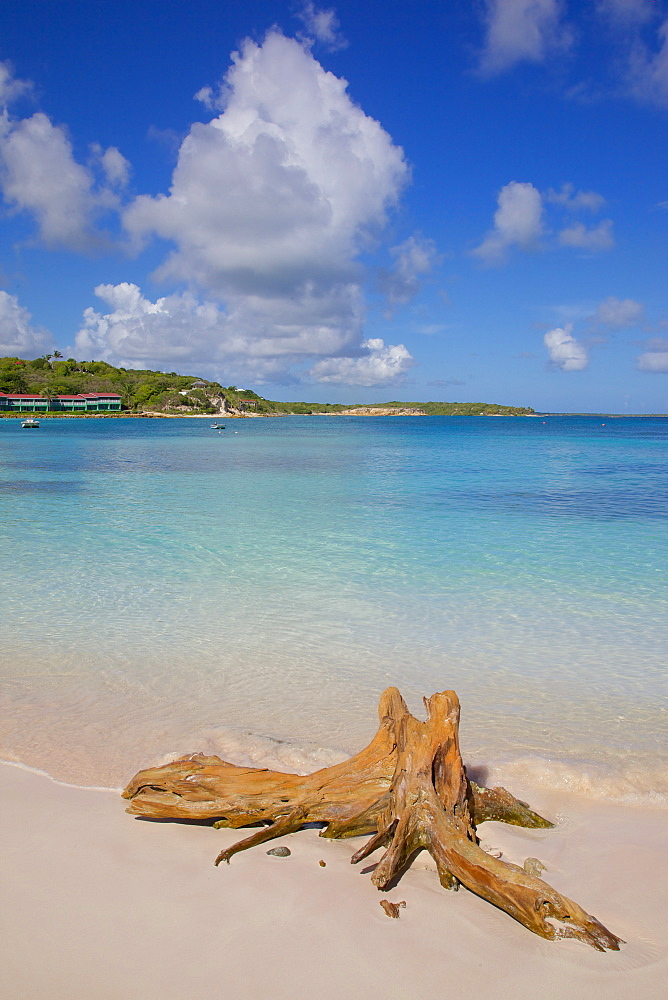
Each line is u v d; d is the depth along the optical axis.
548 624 8.84
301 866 3.75
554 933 3.13
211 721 5.91
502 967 2.97
